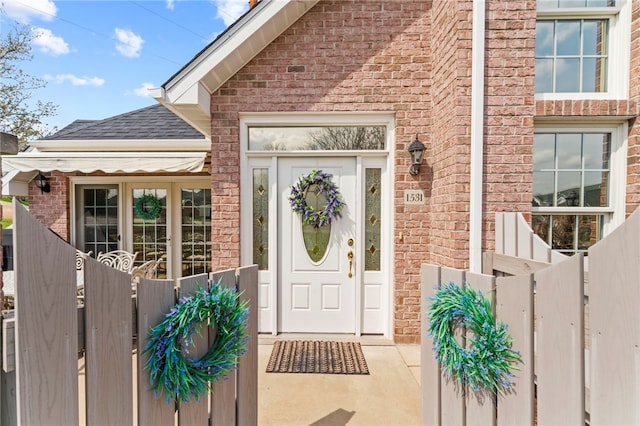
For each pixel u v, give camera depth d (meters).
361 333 4.38
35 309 1.22
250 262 4.29
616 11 3.23
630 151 3.23
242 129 4.22
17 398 1.18
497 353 1.81
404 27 4.11
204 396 1.85
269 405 2.86
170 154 4.98
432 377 2.38
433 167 4.05
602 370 1.39
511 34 3.28
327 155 4.27
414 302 4.18
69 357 1.32
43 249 1.24
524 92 3.28
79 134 6.57
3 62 13.20
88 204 6.70
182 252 6.84
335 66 4.14
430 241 4.12
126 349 1.52
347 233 4.37
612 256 1.36
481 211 3.31
